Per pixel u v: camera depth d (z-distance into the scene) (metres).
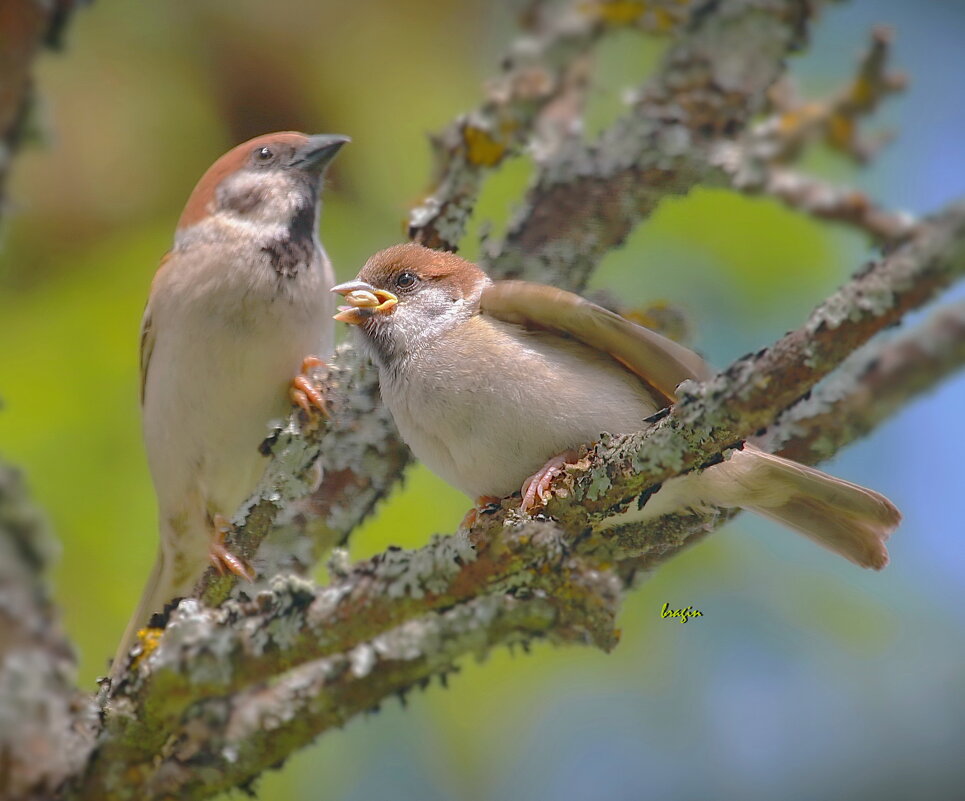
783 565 9.81
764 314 10.22
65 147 9.77
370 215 10.09
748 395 5.30
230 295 8.97
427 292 7.52
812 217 8.78
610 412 6.98
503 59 9.07
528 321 7.26
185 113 10.13
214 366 8.98
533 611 6.77
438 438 7.29
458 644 6.74
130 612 9.06
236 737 6.58
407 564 6.18
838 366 5.14
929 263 4.89
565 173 8.58
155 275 9.34
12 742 5.64
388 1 10.47
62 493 9.07
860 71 9.09
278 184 9.33
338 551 6.29
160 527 9.13
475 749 9.18
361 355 7.69
